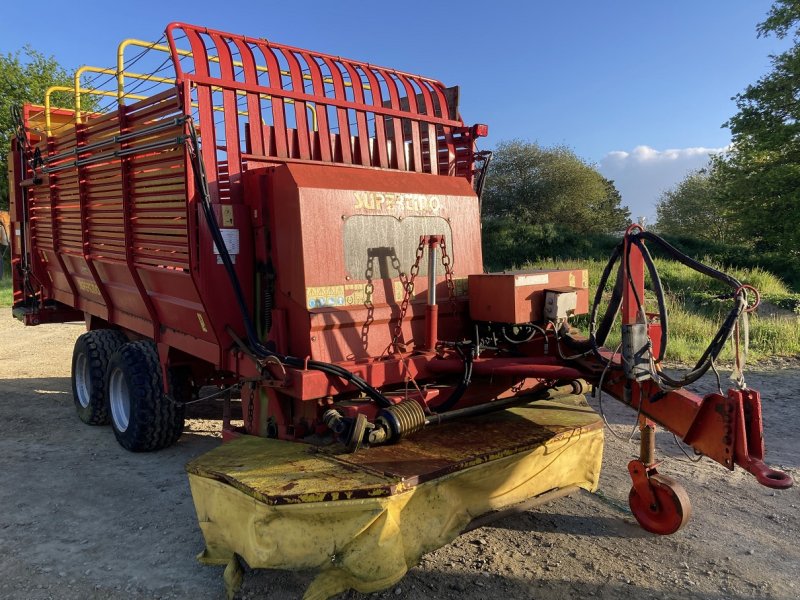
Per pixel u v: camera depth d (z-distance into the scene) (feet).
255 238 14.01
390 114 16.38
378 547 9.95
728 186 82.38
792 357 32.68
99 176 17.89
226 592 11.20
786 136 73.56
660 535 13.56
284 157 14.74
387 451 11.79
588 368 12.91
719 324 38.06
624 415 22.98
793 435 20.56
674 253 11.43
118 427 18.94
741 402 10.54
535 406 15.23
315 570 10.61
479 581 11.69
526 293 13.88
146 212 15.37
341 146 15.56
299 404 12.88
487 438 12.67
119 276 18.10
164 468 17.42
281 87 14.69
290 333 13.32
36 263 25.09
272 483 10.35
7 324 47.26
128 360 17.87
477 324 15.34
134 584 11.54
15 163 25.62
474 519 11.88
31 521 14.08
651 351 12.70
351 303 13.53
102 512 14.60
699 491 16.01
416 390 13.43
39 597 11.09
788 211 74.38
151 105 14.62
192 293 14.12
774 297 48.60
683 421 11.48
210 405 24.04
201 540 13.26
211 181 13.62
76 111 20.48
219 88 13.75
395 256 14.42
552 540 13.33
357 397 13.16
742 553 12.82
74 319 26.66
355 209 13.67
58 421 22.07
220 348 14.10
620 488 16.14
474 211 16.25
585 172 135.44
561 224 129.90
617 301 12.66
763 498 15.60
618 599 11.14
